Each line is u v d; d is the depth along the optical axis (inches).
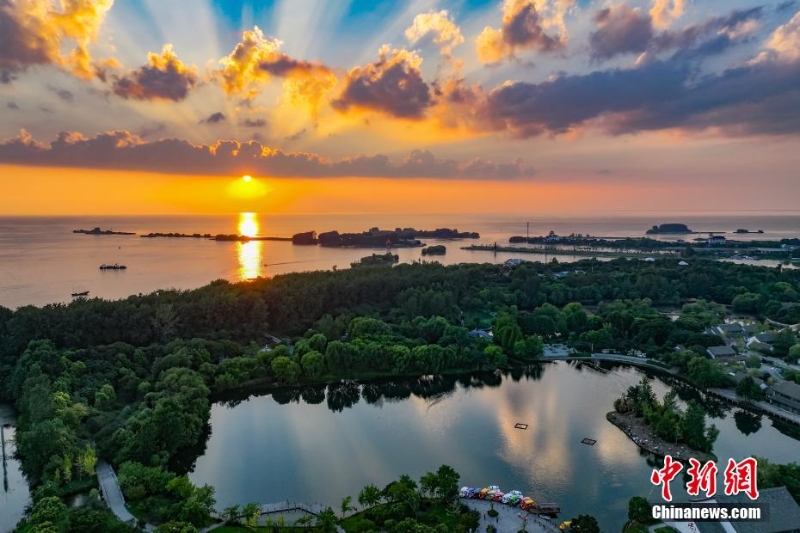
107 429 5974.4
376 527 4594.0
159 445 5757.9
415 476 5723.4
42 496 4756.4
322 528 4466.0
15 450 6264.8
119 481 5103.3
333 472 5841.5
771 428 7111.2
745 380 7608.3
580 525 4436.5
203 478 5713.6
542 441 6530.5
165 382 7224.4
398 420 7308.1
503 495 5054.1
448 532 4254.4
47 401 6102.4
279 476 5753.0
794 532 4094.5
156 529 4340.6
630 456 6127.0
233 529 4571.9
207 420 7160.4
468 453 6235.2
